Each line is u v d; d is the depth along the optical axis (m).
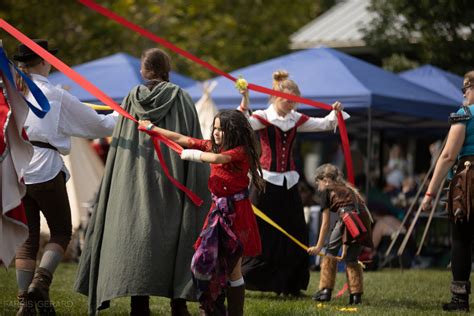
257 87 7.93
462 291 7.56
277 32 29.44
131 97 6.67
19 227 6.35
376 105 13.19
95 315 6.49
